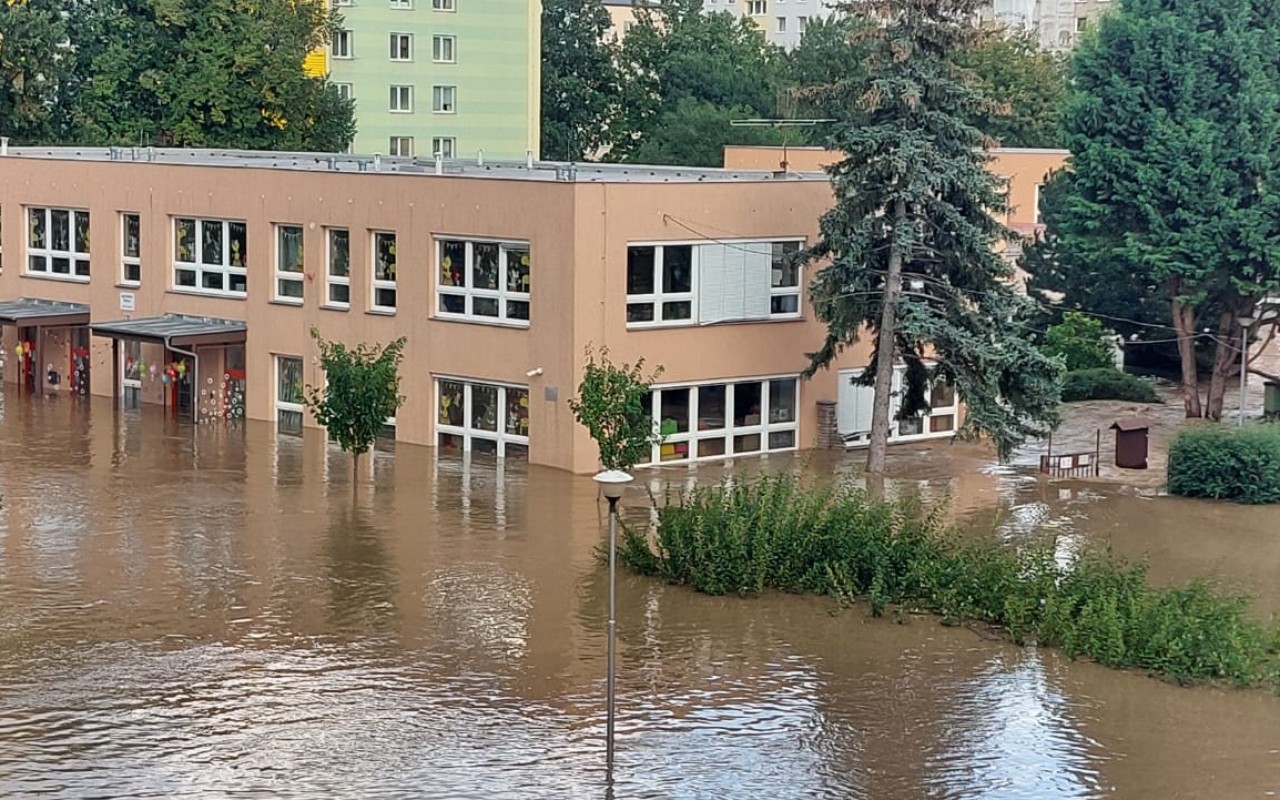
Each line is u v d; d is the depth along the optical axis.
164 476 39.62
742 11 138.62
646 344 41.69
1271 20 51.66
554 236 40.75
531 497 37.91
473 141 94.00
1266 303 51.81
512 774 21.70
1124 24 51.88
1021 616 28.00
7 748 22.12
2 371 55.12
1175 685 25.88
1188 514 37.66
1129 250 50.47
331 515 35.69
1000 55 88.69
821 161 63.34
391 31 90.38
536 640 27.27
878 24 42.31
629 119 100.31
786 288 44.44
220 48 69.50
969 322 41.31
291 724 23.25
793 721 23.91
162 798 20.61
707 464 42.53
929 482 40.81
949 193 41.25
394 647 26.72
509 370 42.16
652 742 22.95
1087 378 54.59
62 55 70.12
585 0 103.31
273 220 47.31
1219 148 49.75
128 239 51.53
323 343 42.22
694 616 28.86
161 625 27.61
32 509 35.81
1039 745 23.17
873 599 29.17
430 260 43.75
